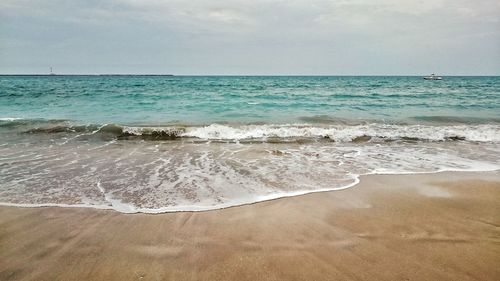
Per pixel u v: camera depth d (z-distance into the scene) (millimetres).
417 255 3273
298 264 3104
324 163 6949
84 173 6047
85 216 4164
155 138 9781
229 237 3633
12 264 3066
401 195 5039
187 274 2934
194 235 3674
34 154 7570
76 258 3184
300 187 5367
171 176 5914
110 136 9906
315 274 2945
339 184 5539
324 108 17266
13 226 3855
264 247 3420
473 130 10453
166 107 17312
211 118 13398
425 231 3820
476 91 33000
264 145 8922
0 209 4355
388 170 6445
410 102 20672
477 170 6496
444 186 5477
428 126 11188
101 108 16750
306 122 12219
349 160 7246
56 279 2846
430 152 8109
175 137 9953
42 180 5598
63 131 10383
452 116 13945
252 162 7000
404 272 2979
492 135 10031
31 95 23812
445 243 3531
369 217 4211
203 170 6328
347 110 16469
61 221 4008
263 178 5836
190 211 4355
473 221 4117
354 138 9852
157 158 7328
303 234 3719
